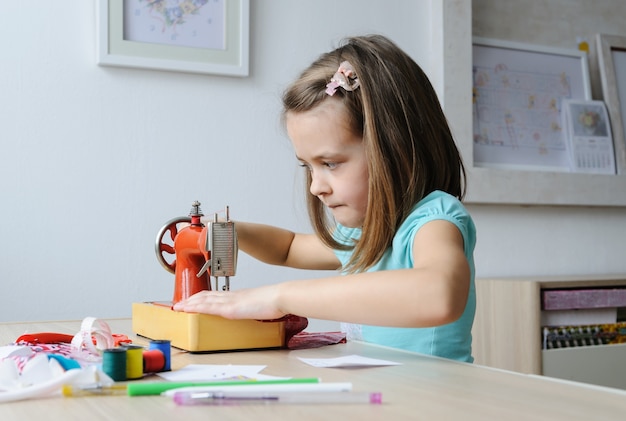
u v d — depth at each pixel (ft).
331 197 3.45
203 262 3.35
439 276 2.62
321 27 7.33
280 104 7.14
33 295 6.21
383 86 3.40
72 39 6.38
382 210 3.30
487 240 7.91
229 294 3.05
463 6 7.67
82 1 6.42
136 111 6.59
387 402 1.96
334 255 4.43
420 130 3.50
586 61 8.58
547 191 8.04
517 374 2.40
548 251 8.28
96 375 2.08
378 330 3.61
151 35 6.56
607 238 8.68
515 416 1.79
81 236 6.38
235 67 6.85
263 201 7.06
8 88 6.17
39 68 6.27
